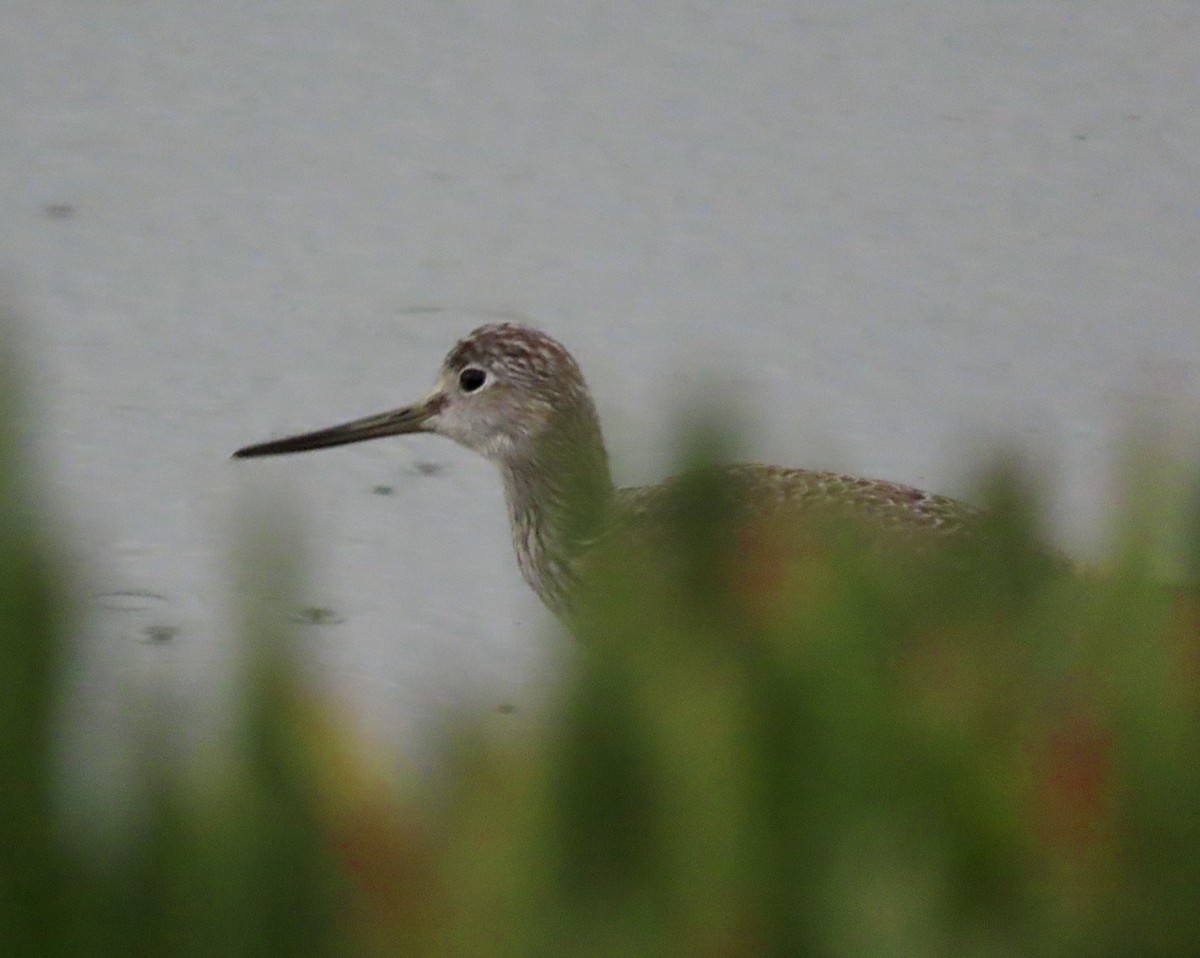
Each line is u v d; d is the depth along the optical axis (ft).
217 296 52.26
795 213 56.65
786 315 52.01
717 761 13.61
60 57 62.75
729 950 13.62
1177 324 51.83
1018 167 58.85
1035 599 14.55
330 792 13.55
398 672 38.78
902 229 55.98
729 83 62.85
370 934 13.44
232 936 13.30
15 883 13.20
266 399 48.16
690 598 14.40
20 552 13.46
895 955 13.71
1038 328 51.70
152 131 59.26
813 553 15.05
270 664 13.73
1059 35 66.08
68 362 49.26
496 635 40.37
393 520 44.39
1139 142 60.03
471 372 40.32
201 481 45.01
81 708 13.70
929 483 44.83
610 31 65.67
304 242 54.60
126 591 40.65
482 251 54.44
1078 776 14.03
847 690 13.75
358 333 50.80
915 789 13.74
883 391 48.88
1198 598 14.38
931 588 14.51
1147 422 14.99
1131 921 13.96
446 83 62.28
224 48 63.72
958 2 67.51
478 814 13.65
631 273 53.67
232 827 13.37
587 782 13.52
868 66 64.08
